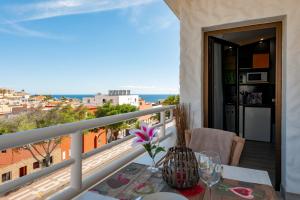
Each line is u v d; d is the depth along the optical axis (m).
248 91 5.31
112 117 2.00
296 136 2.58
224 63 4.27
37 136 1.20
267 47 5.09
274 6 2.65
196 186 1.14
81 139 1.64
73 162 1.60
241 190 1.10
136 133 1.28
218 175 1.09
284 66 2.71
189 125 3.19
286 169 2.63
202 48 3.17
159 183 1.19
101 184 1.19
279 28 2.83
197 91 3.16
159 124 3.23
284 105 2.71
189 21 3.17
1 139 1.02
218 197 1.03
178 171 1.10
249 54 5.25
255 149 4.32
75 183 1.63
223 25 3.00
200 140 1.82
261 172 1.35
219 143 1.73
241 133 5.10
